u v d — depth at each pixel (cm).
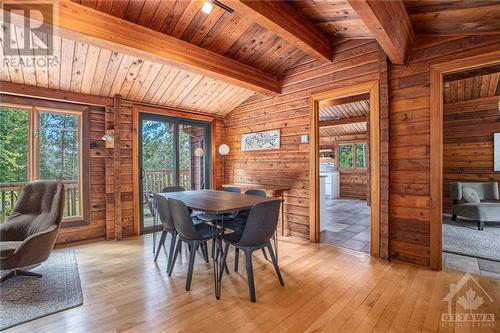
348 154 881
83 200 374
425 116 271
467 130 519
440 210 262
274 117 429
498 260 288
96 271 267
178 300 210
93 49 286
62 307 199
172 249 265
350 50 329
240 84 374
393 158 294
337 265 281
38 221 271
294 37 275
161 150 446
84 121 374
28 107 334
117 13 243
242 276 256
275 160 427
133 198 407
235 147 509
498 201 454
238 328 174
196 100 450
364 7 177
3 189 328
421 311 192
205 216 328
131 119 407
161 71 353
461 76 330
